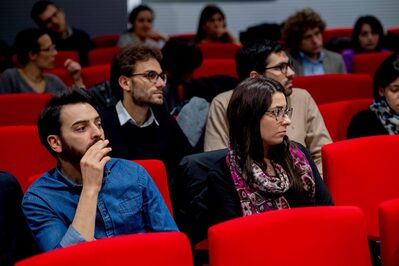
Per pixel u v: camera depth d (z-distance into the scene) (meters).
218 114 3.29
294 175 2.49
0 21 7.87
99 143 2.27
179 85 4.00
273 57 3.27
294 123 3.31
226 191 2.50
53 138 2.29
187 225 2.77
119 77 3.06
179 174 2.71
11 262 2.29
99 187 2.24
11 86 4.67
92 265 1.85
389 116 3.27
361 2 8.55
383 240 2.17
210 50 5.78
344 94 4.07
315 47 4.98
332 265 2.04
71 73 4.66
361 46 5.89
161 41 6.74
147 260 1.88
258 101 2.43
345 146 2.77
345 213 2.07
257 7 8.52
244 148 2.47
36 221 2.25
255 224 2.00
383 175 2.80
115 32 8.18
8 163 3.07
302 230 2.04
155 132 3.13
